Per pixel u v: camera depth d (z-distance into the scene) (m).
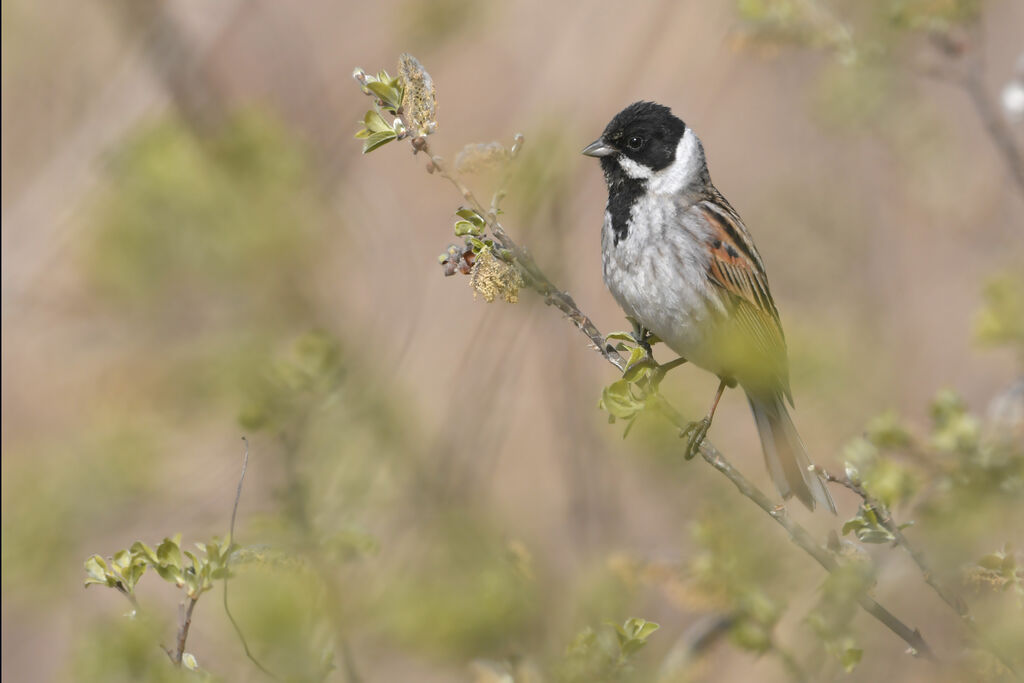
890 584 8.16
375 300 12.71
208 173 10.52
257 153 10.79
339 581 6.45
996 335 8.80
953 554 6.88
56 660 11.22
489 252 6.63
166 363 10.65
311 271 10.98
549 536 10.09
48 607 11.00
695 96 16.20
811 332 9.95
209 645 6.72
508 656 6.06
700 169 10.06
